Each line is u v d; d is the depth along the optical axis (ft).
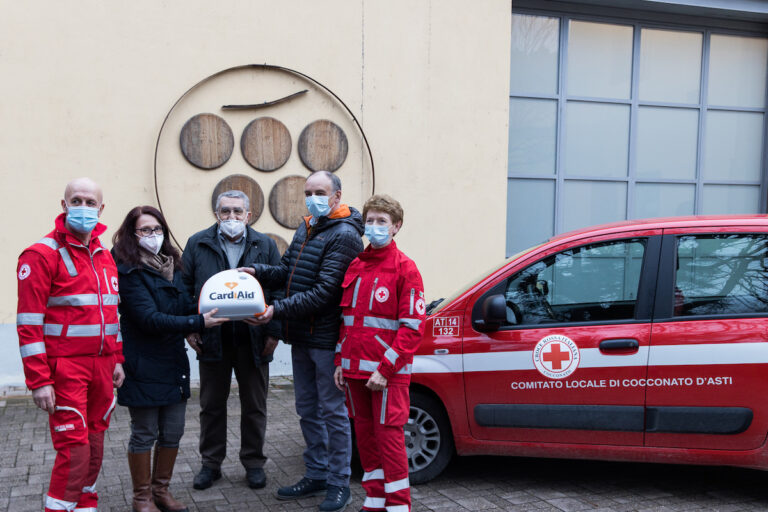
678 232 12.85
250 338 12.98
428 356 13.37
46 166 20.31
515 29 26.21
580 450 12.81
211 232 13.52
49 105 20.25
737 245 12.59
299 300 11.89
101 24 20.57
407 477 10.79
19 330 9.62
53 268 9.80
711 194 28.94
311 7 22.44
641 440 12.53
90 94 20.58
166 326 11.11
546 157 26.86
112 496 12.87
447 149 24.03
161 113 21.22
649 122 27.96
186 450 15.70
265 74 22.16
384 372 10.44
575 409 12.73
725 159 29.01
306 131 22.63
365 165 23.35
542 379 12.86
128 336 11.42
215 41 21.61
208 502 12.66
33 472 14.14
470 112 24.20
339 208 12.60
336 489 12.32
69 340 9.91
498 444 13.19
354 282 11.27
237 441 16.35
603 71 27.30
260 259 13.57
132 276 11.27
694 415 12.26
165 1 21.08
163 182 21.35
